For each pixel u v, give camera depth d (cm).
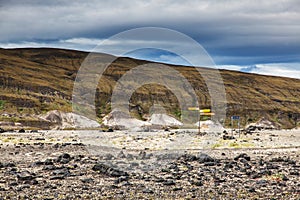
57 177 2731
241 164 3484
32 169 3122
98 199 2167
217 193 2333
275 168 3278
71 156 3881
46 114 17075
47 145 5103
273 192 2375
